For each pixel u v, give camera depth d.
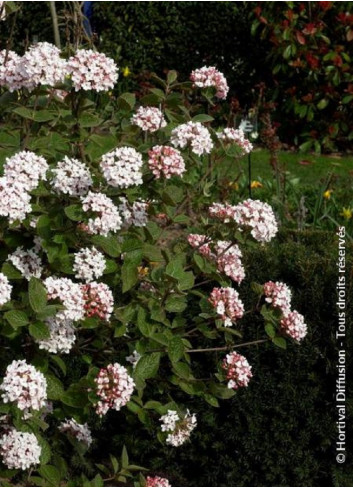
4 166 1.99
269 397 2.50
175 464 2.62
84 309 2.03
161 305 2.12
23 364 1.89
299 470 2.49
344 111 5.89
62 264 2.07
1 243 2.09
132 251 2.08
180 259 2.14
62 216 2.05
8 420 2.01
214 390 2.23
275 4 5.70
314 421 2.48
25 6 6.23
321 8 5.66
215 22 6.36
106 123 2.32
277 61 5.92
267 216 2.20
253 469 2.55
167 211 2.22
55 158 2.18
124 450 2.15
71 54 2.19
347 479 2.48
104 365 2.29
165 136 2.31
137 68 6.45
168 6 6.36
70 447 2.51
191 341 2.56
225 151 2.40
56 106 2.23
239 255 2.34
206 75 2.39
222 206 2.38
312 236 2.85
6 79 2.11
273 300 2.26
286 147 6.04
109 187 2.10
